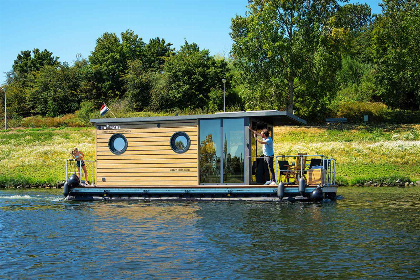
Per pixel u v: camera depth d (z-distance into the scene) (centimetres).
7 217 1575
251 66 4638
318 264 966
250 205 1772
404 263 969
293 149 3778
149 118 2008
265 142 1853
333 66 4625
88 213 1642
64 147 4203
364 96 5919
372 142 4019
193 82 6850
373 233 1253
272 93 4784
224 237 1216
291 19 4616
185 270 936
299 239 1187
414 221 1435
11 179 2898
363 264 963
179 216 1541
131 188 1970
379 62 5553
